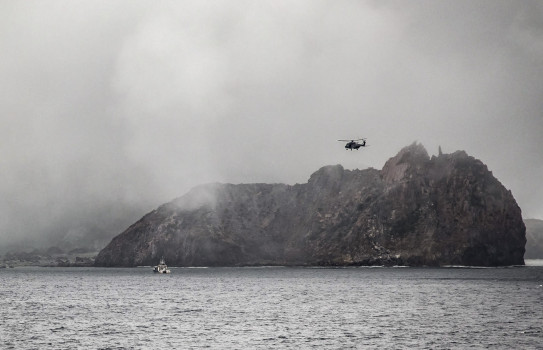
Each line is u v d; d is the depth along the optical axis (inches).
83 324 5393.7
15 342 4355.3
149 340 4429.1
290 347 4111.7
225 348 4082.2
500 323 5265.8
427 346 4121.6
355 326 5137.8
